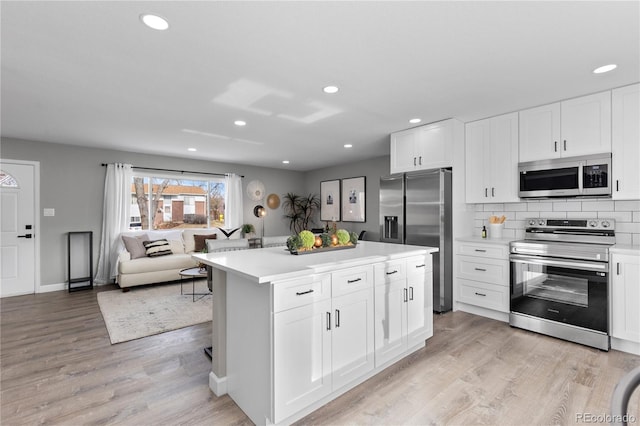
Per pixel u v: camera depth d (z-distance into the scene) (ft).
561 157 10.09
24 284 15.12
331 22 5.94
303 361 5.95
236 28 6.12
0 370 7.78
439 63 7.61
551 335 9.71
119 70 7.88
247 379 6.15
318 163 22.74
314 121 12.30
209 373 7.64
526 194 10.84
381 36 6.43
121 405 6.39
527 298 10.24
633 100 8.79
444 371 7.67
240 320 6.37
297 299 5.86
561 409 6.18
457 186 12.29
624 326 8.46
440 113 11.44
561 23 5.99
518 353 8.61
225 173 21.95
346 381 6.75
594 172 9.37
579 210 10.64
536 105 10.59
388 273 7.89
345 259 7.11
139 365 8.05
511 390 6.84
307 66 7.75
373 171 20.86
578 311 9.15
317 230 23.30
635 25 6.04
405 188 13.15
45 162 15.61
